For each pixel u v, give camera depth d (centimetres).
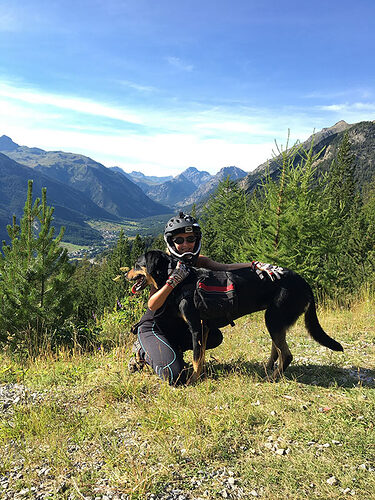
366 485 158
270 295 252
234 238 1052
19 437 201
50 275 423
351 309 510
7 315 395
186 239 248
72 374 288
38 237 418
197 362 249
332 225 632
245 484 162
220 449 184
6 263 420
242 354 320
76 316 444
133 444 193
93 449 190
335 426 200
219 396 236
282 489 158
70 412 228
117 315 443
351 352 313
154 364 255
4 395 256
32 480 169
